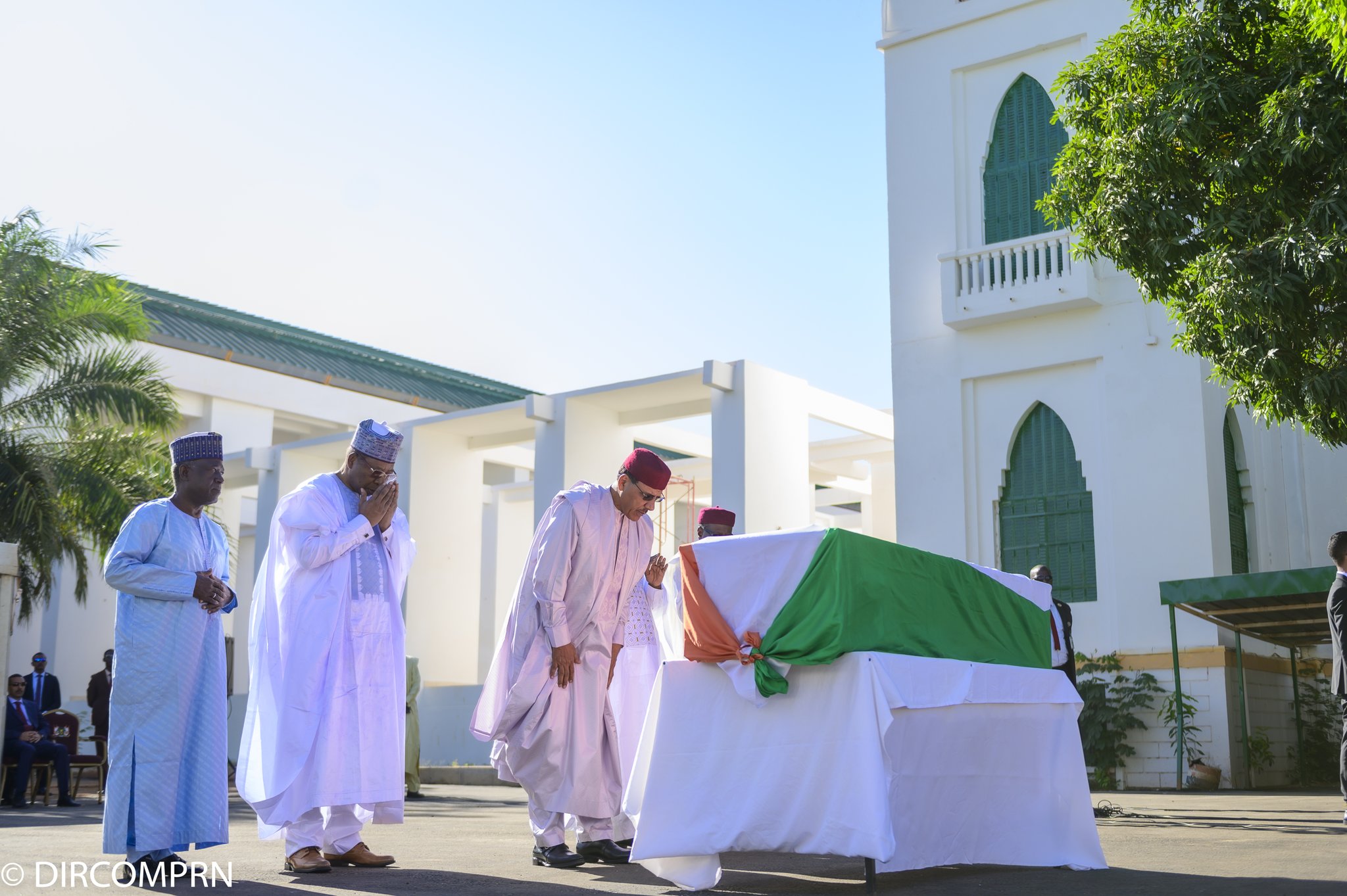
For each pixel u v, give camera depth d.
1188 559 15.02
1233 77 9.79
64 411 18.50
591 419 22.14
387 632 5.45
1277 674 16.41
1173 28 10.23
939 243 17.59
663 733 4.72
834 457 25.36
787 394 20.81
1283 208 9.41
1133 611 15.32
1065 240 16.12
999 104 17.52
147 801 4.59
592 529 5.55
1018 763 5.09
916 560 4.77
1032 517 16.42
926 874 4.89
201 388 28.17
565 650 5.41
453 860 5.66
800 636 4.40
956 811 4.73
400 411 32.62
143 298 19.52
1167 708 14.73
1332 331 9.12
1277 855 5.59
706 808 4.57
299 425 31.34
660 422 23.59
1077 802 5.21
